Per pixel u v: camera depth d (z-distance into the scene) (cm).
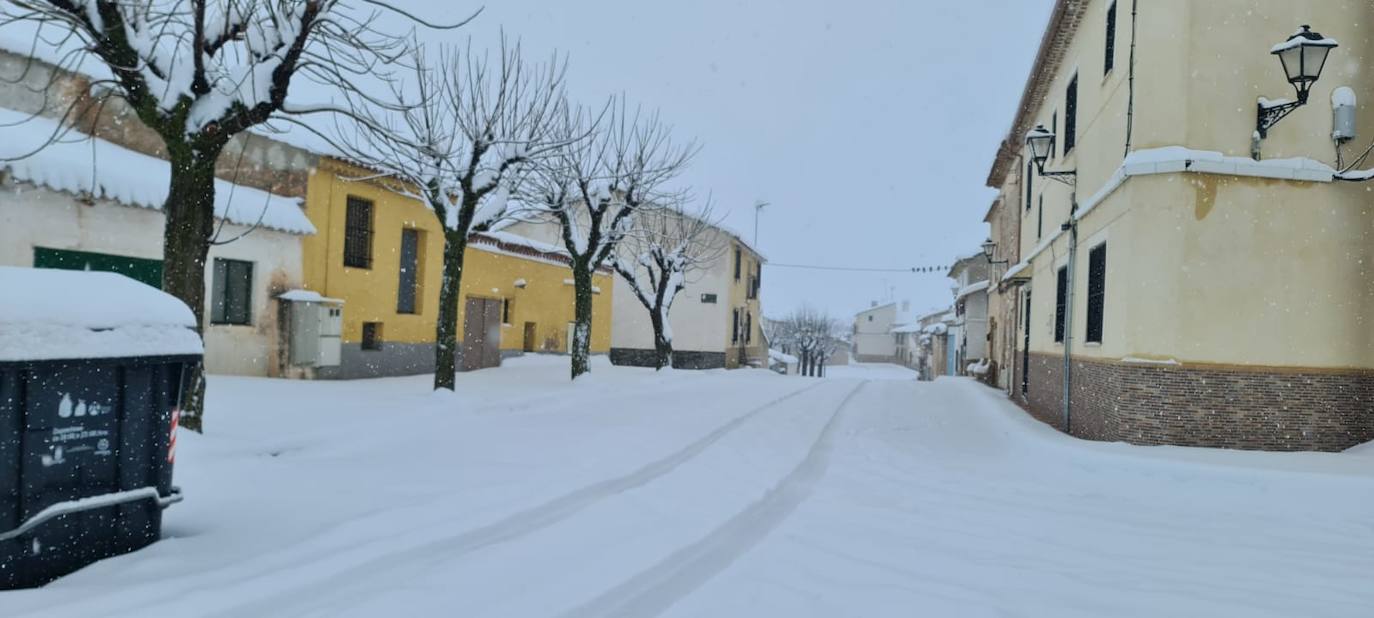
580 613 376
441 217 1284
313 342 1457
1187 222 950
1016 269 1811
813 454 932
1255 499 729
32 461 387
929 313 7025
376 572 422
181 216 716
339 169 1577
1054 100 1627
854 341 10688
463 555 457
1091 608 418
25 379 385
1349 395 936
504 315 2309
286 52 746
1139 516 662
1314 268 948
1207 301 948
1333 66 963
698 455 841
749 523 576
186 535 479
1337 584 476
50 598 362
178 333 461
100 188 1108
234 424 843
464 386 1538
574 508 585
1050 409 1420
